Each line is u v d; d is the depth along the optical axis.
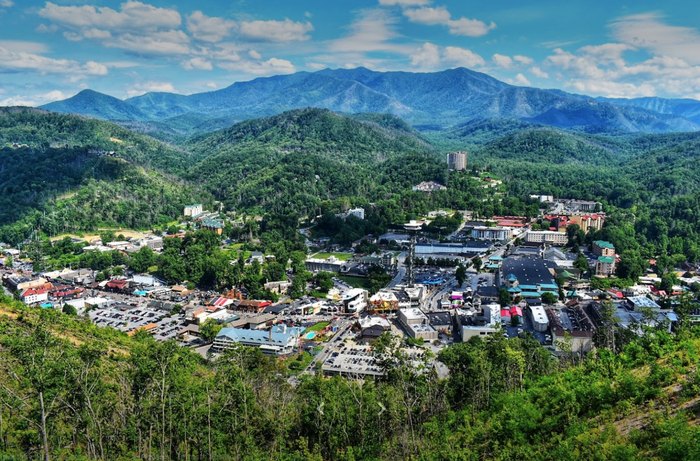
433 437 140.25
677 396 110.56
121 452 135.62
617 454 92.12
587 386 126.25
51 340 149.38
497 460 114.75
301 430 150.50
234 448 141.12
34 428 130.38
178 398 140.75
